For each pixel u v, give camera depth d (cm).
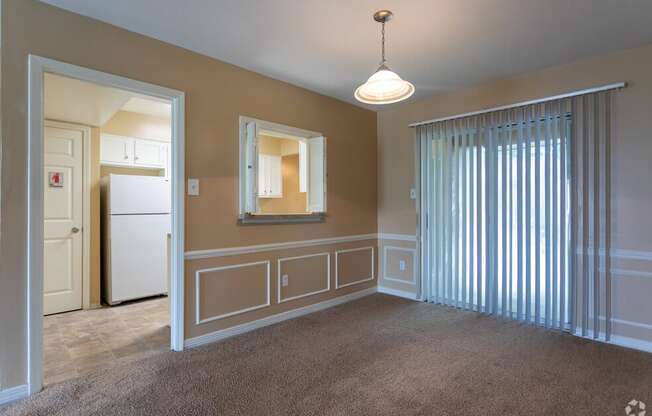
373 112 443
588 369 238
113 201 400
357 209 421
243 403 199
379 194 448
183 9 219
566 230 302
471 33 249
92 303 396
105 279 411
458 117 364
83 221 389
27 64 204
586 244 291
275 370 238
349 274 411
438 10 219
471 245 358
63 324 335
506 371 235
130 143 439
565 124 299
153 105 413
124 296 405
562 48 272
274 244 335
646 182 266
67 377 229
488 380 224
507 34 250
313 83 348
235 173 305
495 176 339
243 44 267
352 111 414
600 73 285
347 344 282
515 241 331
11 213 200
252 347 277
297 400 202
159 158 462
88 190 394
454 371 236
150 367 243
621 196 276
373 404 198
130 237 412
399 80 211
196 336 281
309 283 368
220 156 294
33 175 205
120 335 306
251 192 309
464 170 360
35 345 208
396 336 298
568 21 233
